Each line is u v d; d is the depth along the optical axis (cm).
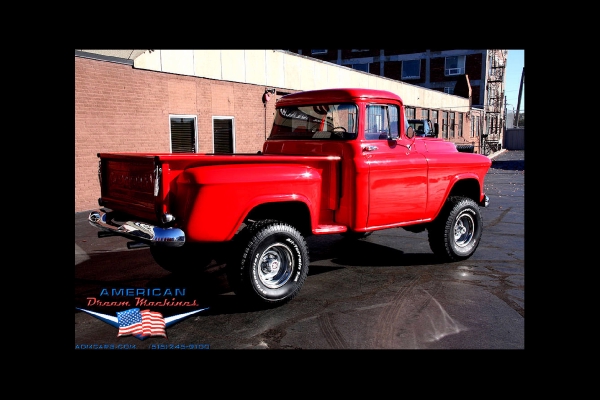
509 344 357
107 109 984
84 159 947
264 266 430
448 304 446
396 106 531
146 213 405
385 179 506
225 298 466
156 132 1096
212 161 395
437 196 568
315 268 577
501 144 5059
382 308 437
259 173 410
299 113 547
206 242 392
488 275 542
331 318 412
